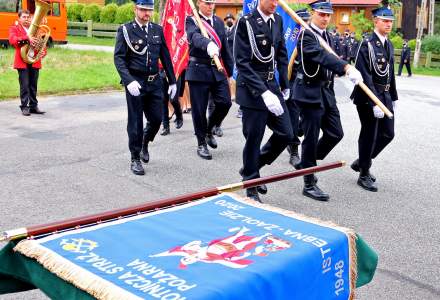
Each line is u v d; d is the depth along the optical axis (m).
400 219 5.35
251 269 1.96
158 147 7.78
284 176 3.03
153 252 2.09
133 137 6.34
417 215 5.48
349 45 24.19
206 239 2.21
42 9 9.41
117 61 6.17
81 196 5.55
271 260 2.04
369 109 6.06
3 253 2.21
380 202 5.84
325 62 5.36
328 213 5.43
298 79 5.73
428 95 15.69
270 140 5.54
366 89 5.25
